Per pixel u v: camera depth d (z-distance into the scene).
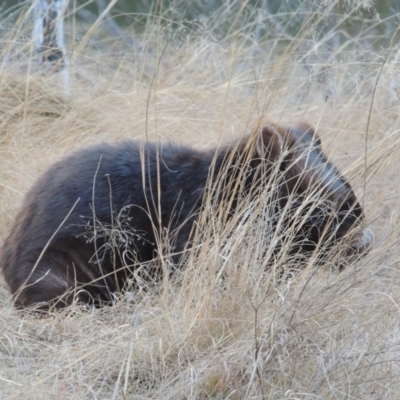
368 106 22.88
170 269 16.19
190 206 16.58
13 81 24.45
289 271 15.30
